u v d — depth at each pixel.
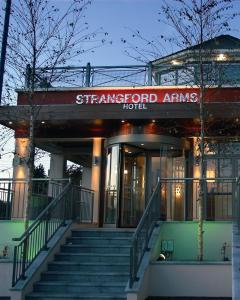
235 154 15.33
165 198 15.09
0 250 13.55
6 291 11.27
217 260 12.21
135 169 16.05
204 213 13.49
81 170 20.19
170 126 15.30
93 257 11.89
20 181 14.73
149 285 11.05
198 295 10.98
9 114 14.15
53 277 11.15
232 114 13.98
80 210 15.12
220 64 14.33
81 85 15.69
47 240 11.98
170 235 12.88
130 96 15.20
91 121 15.24
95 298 10.15
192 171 15.34
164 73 15.41
